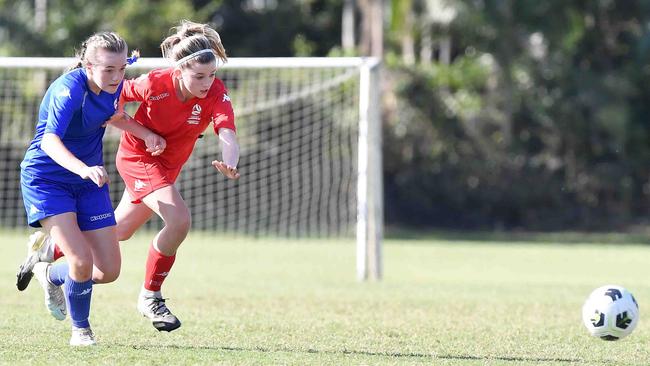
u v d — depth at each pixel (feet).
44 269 72.59
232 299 110.32
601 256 225.76
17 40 304.91
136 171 72.33
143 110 71.87
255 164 245.24
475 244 263.90
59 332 76.79
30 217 66.08
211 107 71.87
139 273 148.87
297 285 135.54
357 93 264.52
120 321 85.87
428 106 331.77
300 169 255.50
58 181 65.98
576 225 328.90
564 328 88.12
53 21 313.53
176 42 70.44
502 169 332.60
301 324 86.74
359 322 89.35
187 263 182.80
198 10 350.43
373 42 325.62
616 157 337.52
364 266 150.00
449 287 136.56
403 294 122.21
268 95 238.68
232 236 251.80
